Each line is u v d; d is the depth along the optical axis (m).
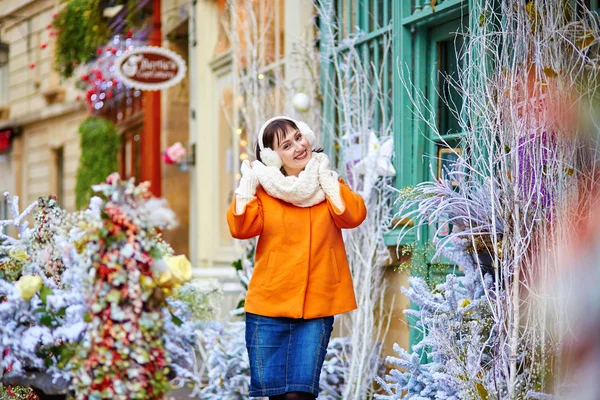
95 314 2.76
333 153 5.32
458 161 3.36
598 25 3.03
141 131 11.33
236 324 4.86
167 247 3.09
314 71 5.59
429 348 4.12
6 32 15.84
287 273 3.48
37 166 15.84
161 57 8.08
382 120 5.04
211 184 9.18
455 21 4.34
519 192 3.04
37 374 3.04
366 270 4.45
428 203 3.38
